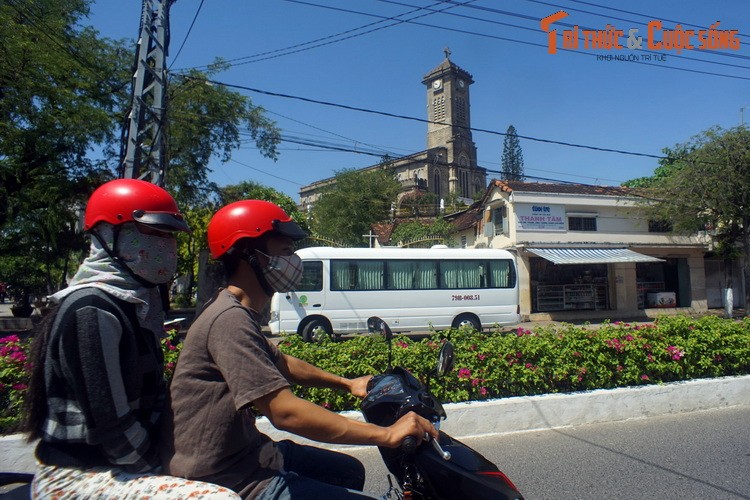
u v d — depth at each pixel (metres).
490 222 22.25
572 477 4.05
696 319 6.80
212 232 2.06
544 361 5.45
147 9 9.97
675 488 3.84
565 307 20.95
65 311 1.66
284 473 1.90
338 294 14.42
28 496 1.81
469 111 69.88
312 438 1.73
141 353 1.78
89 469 1.70
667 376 6.00
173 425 1.80
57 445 1.68
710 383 5.86
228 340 1.76
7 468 3.96
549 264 21.08
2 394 4.29
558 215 20.86
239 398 1.69
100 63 15.27
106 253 1.83
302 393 4.85
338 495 1.81
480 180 69.69
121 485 1.67
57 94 12.94
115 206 1.82
